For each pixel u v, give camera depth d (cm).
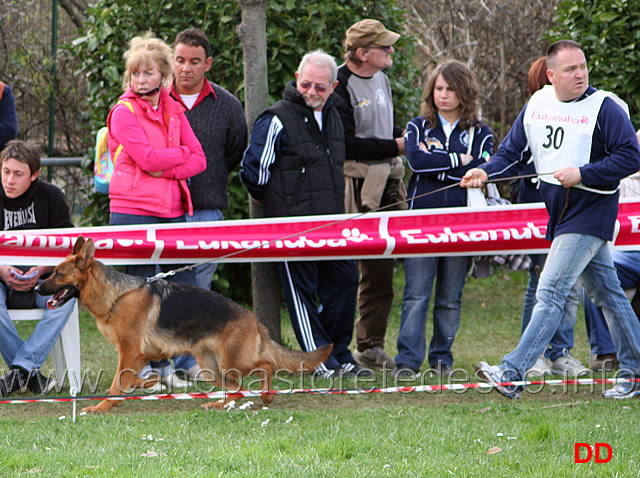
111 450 752
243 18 1209
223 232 1073
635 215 1105
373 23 1157
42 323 1010
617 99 981
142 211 1048
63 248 1028
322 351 959
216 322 933
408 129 1102
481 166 980
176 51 1090
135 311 923
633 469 689
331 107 1108
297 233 1083
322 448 748
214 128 1119
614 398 962
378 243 1090
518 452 743
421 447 764
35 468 694
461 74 1070
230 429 835
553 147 922
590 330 1152
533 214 1096
